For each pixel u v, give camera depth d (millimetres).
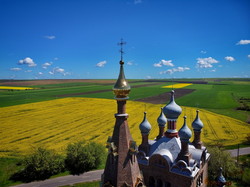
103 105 124812
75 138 69188
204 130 77562
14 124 84312
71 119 92750
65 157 53719
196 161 28578
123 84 17984
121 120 18391
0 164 51469
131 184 17703
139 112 106500
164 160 27766
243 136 71000
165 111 30906
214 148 46469
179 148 28719
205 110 109875
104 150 58062
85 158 50500
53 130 77438
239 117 95500
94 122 88062
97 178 46719
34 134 72750
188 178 25969
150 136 72250
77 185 43719
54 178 47000
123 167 17703
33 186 43656
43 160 47125
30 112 105375
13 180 45656
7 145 62812
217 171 42531
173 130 31094
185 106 121000
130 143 18297
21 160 52188
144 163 29828
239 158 54438
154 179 29203
